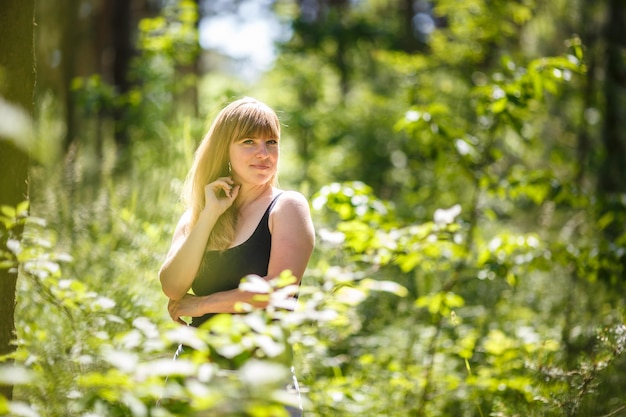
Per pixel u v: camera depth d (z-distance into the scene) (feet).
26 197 11.60
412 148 40.42
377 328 20.89
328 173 46.21
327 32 55.83
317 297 10.34
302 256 10.81
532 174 19.49
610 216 19.66
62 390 11.04
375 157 45.75
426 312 21.04
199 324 11.14
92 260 18.83
